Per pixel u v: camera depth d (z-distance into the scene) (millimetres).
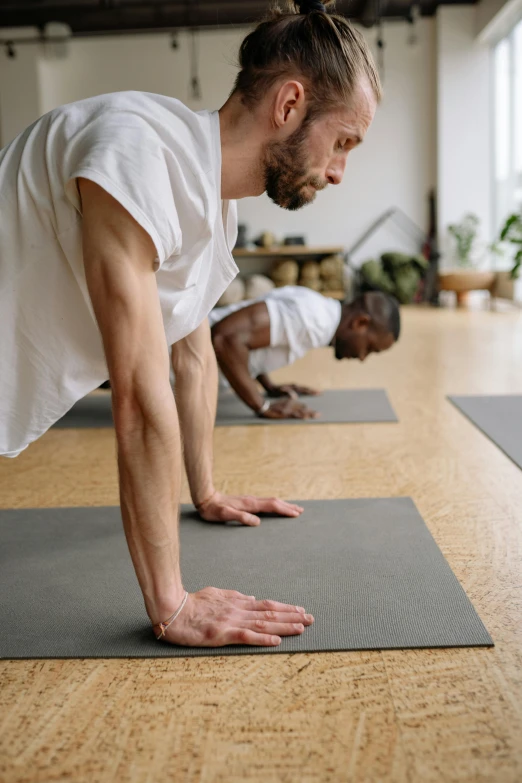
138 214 957
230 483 2057
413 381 3701
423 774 854
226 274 1246
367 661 1110
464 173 8914
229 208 1213
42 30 8898
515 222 5500
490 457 2256
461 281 8109
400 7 8773
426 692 1023
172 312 1188
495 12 7836
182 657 1139
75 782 856
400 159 9148
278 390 3145
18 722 980
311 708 994
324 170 1142
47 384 1149
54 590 1371
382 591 1329
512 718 959
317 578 1389
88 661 1133
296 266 8523
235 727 955
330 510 1781
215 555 1506
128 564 1485
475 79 8773
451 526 1675
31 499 1949
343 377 3932
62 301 1086
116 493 1988
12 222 1044
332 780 848
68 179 989
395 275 8742
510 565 1451
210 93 9125
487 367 4055
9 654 1148
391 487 1977
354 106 1092
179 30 9000
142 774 866
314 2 1104
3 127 9094
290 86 1065
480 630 1183
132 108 1032
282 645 1153
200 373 1646
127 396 1038
